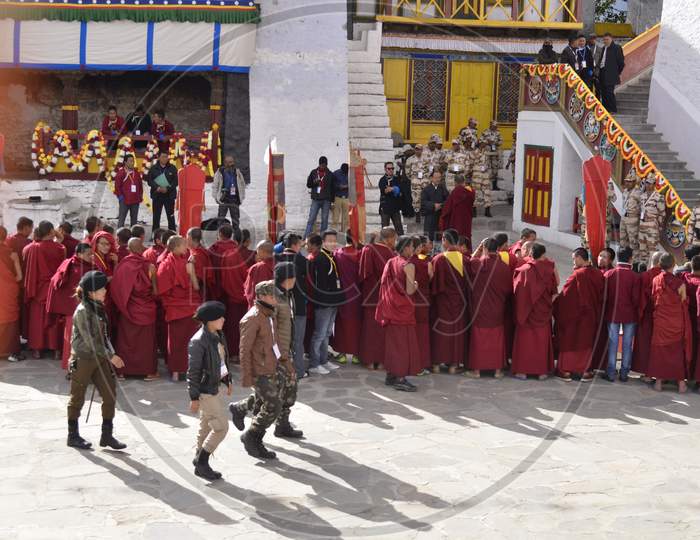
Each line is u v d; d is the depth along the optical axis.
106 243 11.08
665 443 9.21
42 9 18.61
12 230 18.28
